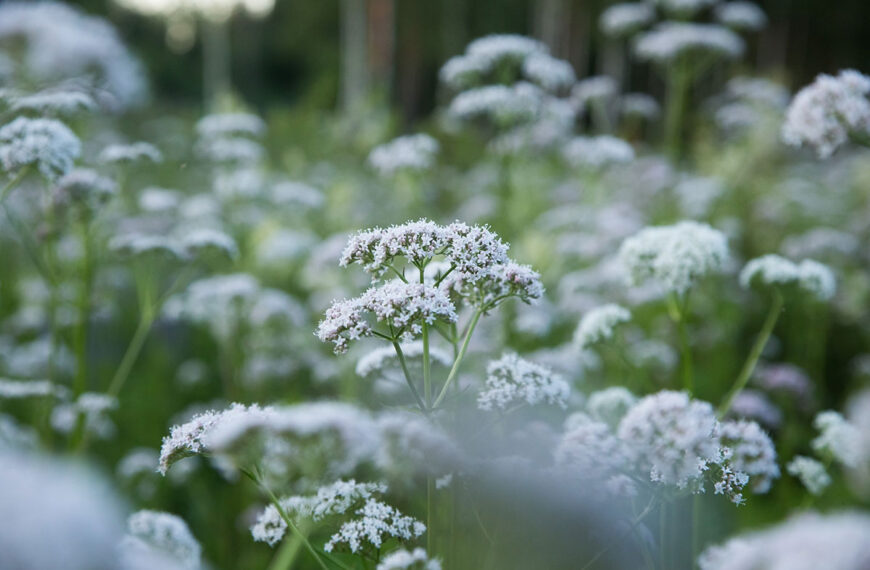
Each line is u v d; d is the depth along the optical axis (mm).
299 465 2061
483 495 2359
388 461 2117
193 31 53812
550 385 2781
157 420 6660
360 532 2346
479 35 43094
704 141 14109
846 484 3996
